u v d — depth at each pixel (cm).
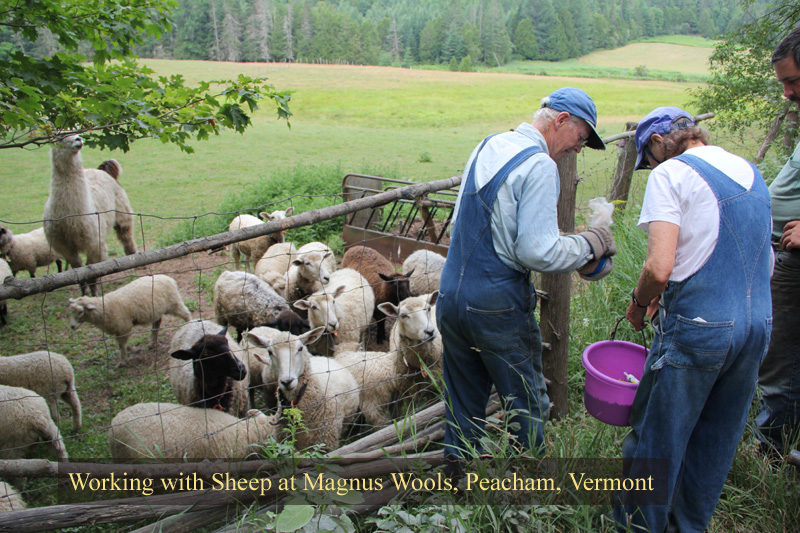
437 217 1073
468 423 312
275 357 434
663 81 8131
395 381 483
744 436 359
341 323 608
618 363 336
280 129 3416
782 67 290
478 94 6162
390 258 875
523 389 296
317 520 263
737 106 1015
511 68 10794
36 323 729
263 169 1994
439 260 722
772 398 347
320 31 11525
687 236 251
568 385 429
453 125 3891
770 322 254
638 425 283
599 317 501
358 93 6178
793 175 343
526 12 12712
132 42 466
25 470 291
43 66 392
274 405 501
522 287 279
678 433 259
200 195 1542
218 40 10350
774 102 933
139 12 454
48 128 456
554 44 11994
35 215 1292
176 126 490
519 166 261
